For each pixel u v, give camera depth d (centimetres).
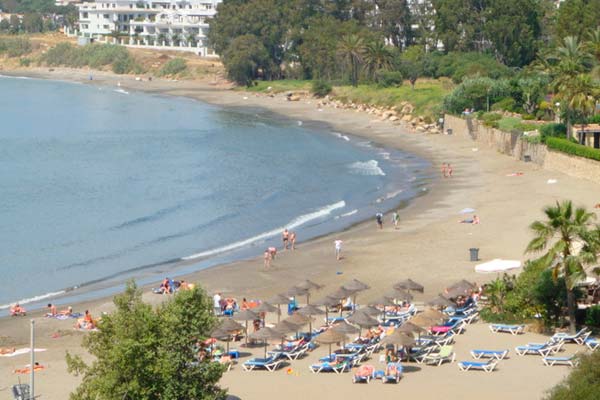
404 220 11000
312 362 6266
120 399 4800
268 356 6300
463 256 9019
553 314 6781
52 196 13550
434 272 8506
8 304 8300
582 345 6350
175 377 4956
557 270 6525
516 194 12025
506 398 5534
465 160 15188
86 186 14338
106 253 10181
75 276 9262
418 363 6178
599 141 13662
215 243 10475
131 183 14500
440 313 6506
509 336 6619
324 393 5691
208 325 5116
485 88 18038
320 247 9888
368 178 14200
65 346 6844
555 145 13375
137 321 4931
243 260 9569
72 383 5931
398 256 9206
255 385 5844
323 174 14738
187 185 14238
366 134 19112
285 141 18650
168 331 4962
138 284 8819
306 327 6994
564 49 14775
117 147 18475
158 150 17925
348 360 6159
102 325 5019
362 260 9169
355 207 12081
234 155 17050
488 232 9975
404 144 17462
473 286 7519
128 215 12175
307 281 7525
